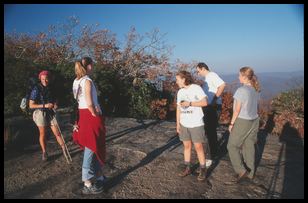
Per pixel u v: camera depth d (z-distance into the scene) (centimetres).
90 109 385
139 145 636
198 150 454
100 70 988
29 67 816
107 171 497
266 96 1053
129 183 454
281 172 503
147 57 1269
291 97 967
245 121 441
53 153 566
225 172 499
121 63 1237
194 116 440
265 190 438
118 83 1027
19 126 704
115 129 769
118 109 1019
